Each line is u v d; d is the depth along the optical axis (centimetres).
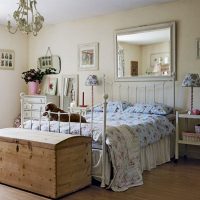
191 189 312
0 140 328
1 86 623
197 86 421
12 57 643
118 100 534
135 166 332
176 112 433
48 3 478
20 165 311
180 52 468
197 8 450
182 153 467
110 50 546
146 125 377
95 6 498
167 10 479
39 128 362
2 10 506
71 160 299
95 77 547
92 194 298
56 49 628
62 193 290
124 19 528
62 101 617
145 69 504
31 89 628
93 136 323
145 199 284
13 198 287
